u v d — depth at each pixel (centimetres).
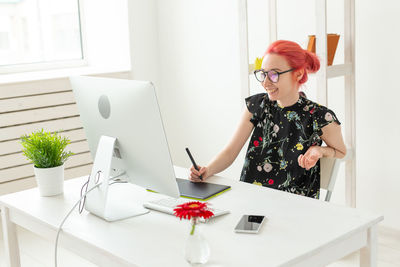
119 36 434
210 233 164
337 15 322
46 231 186
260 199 194
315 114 227
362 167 325
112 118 185
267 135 238
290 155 230
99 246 158
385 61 304
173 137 455
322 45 274
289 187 227
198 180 220
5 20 429
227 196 199
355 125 300
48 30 449
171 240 161
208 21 400
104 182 182
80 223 179
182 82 434
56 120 396
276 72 218
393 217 315
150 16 436
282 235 160
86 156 414
